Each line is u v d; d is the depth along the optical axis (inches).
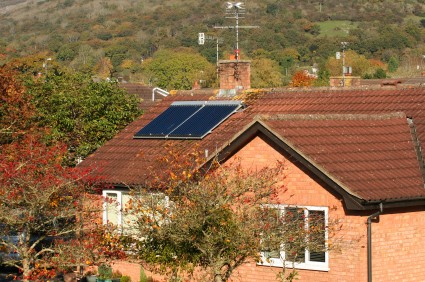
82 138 1786.4
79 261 1128.8
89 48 7421.3
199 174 1021.8
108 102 1815.9
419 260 1139.3
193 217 934.4
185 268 1001.5
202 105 1588.3
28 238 1165.7
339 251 1046.4
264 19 7470.5
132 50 7401.6
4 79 1696.6
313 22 7386.8
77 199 1228.5
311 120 1194.0
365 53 6584.6
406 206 1109.7
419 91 1419.8
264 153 1144.2
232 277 1173.1
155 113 1647.4
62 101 1785.2
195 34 7495.1
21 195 1165.7
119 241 1106.1
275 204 1015.6
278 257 1134.4
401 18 7475.4
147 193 1031.6
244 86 1648.6
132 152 1499.8
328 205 1095.6
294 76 4623.5
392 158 1173.7
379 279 1096.2
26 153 1258.0
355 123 1235.9
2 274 1486.2
